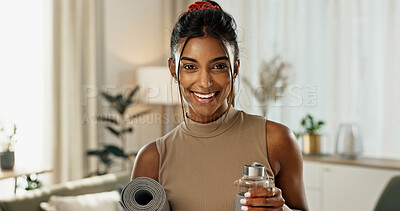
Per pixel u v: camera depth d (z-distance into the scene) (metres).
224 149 0.97
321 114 3.88
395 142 3.54
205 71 0.85
